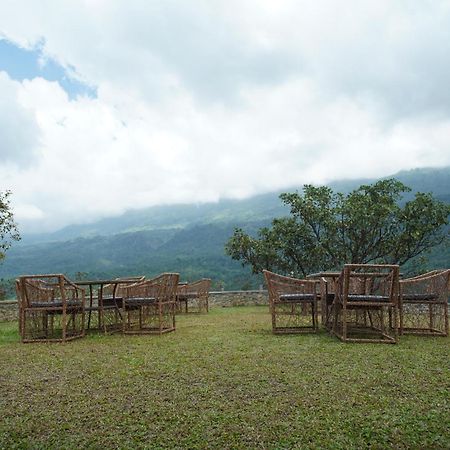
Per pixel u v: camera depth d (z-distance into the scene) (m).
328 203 11.94
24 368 3.71
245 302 11.18
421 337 5.01
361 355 3.96
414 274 11.27
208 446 2.14
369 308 4.92
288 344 4.56
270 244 12.08
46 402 2.78
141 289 5.66
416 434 2.23
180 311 9.07
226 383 3.08
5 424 2.45
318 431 2.27
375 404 2.62
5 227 9.91
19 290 5.48
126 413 2.56
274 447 2.12
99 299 5.94
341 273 4.82
